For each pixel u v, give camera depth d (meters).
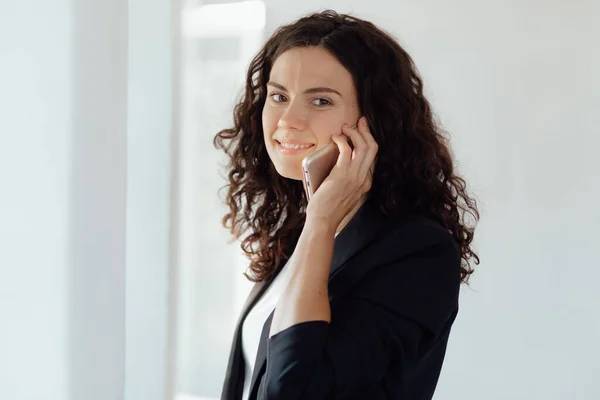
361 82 1.17
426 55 2.40
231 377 1.40
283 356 1.03
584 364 2.40
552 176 2.37
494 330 2.46
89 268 1.41
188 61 2.47
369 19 2.42
